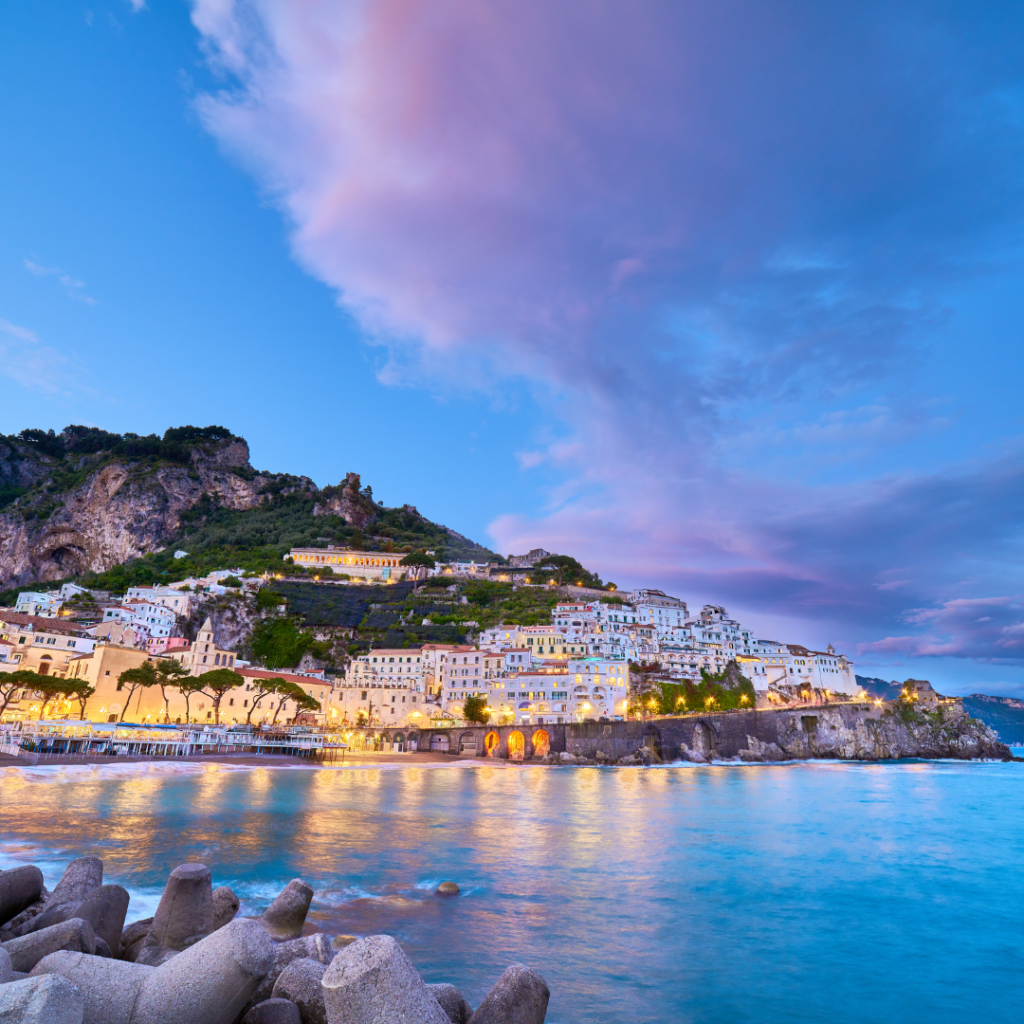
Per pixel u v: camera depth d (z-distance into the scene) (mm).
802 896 29531
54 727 86562
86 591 181875
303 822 43969
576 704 146125
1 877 13711
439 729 141875
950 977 20484
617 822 50562
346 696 154000
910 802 67375
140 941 12977
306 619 192625
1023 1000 18828
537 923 23891
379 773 95000
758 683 186750
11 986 6582
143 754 85438
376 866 31516
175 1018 7930
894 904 28547
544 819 51062
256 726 117875
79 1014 6746
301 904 16484
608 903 27234
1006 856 39375
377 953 7344
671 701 161875
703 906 27391
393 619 197500
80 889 14328
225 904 14906
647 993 18266
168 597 174750
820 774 109562
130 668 111562
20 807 43344
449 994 10500
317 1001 9773
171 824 40156
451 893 27078
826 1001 18453
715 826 49344
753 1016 17250
